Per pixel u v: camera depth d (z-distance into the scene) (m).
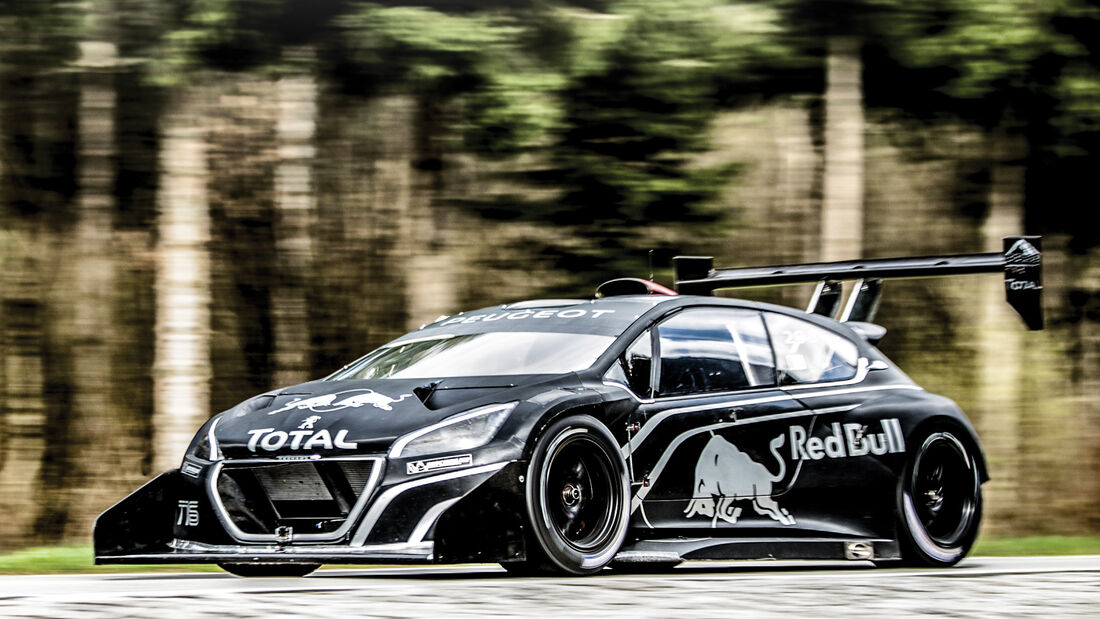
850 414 20.17
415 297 42.34
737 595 13.08
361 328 45.50
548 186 38.41
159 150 41.38
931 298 47.91
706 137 37.97
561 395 16.95
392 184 41.75
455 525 15.62
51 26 36.47
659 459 17.94
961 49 37.75
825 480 19.67
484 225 39.91
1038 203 45.41
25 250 44.91
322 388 18.39
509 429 16.16
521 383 17.28
